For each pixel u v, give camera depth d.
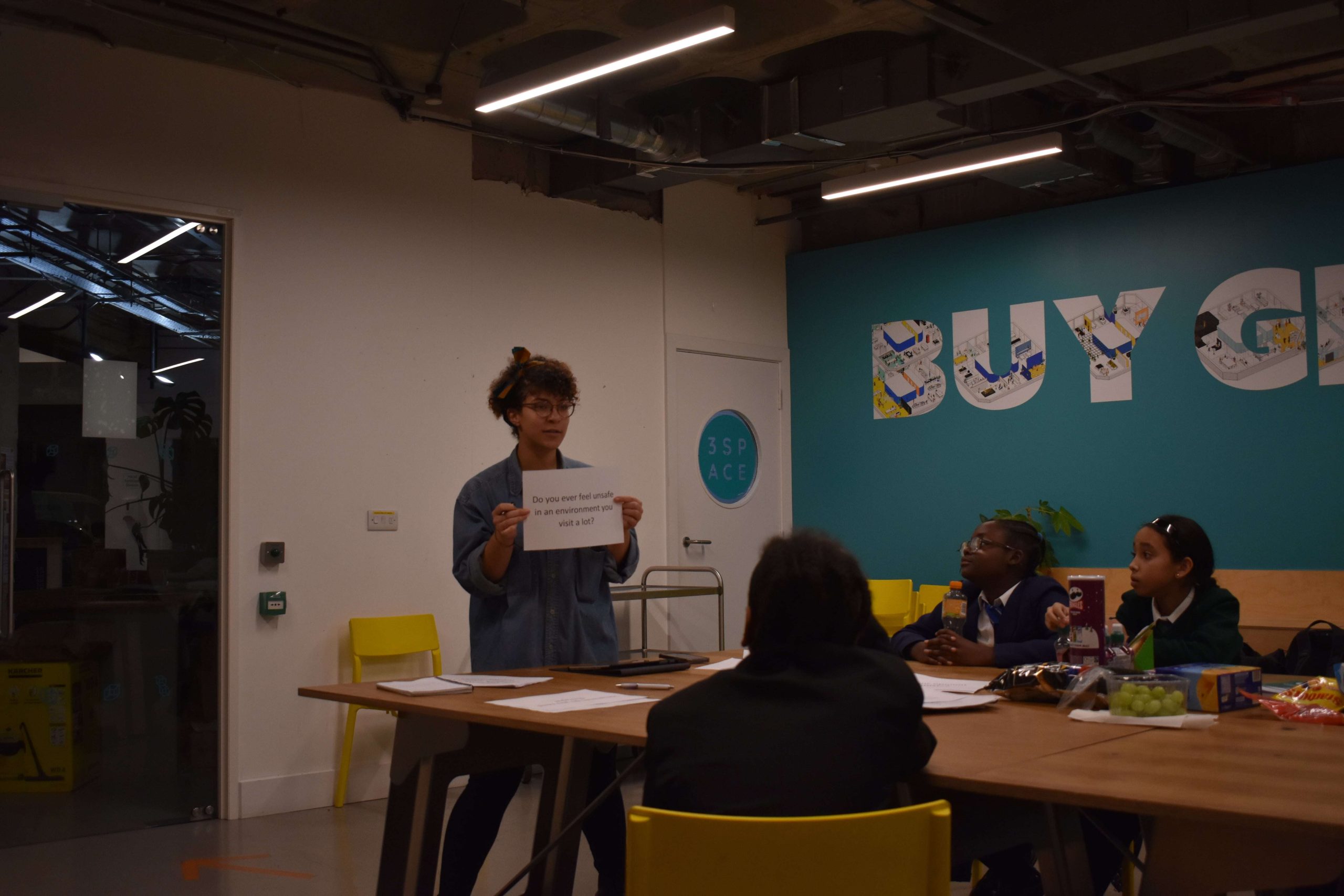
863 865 1.26
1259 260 5.57
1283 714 1.91
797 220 7.36
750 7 4.34
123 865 3.79
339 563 4.86
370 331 5.05
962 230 6.56
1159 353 5.85
